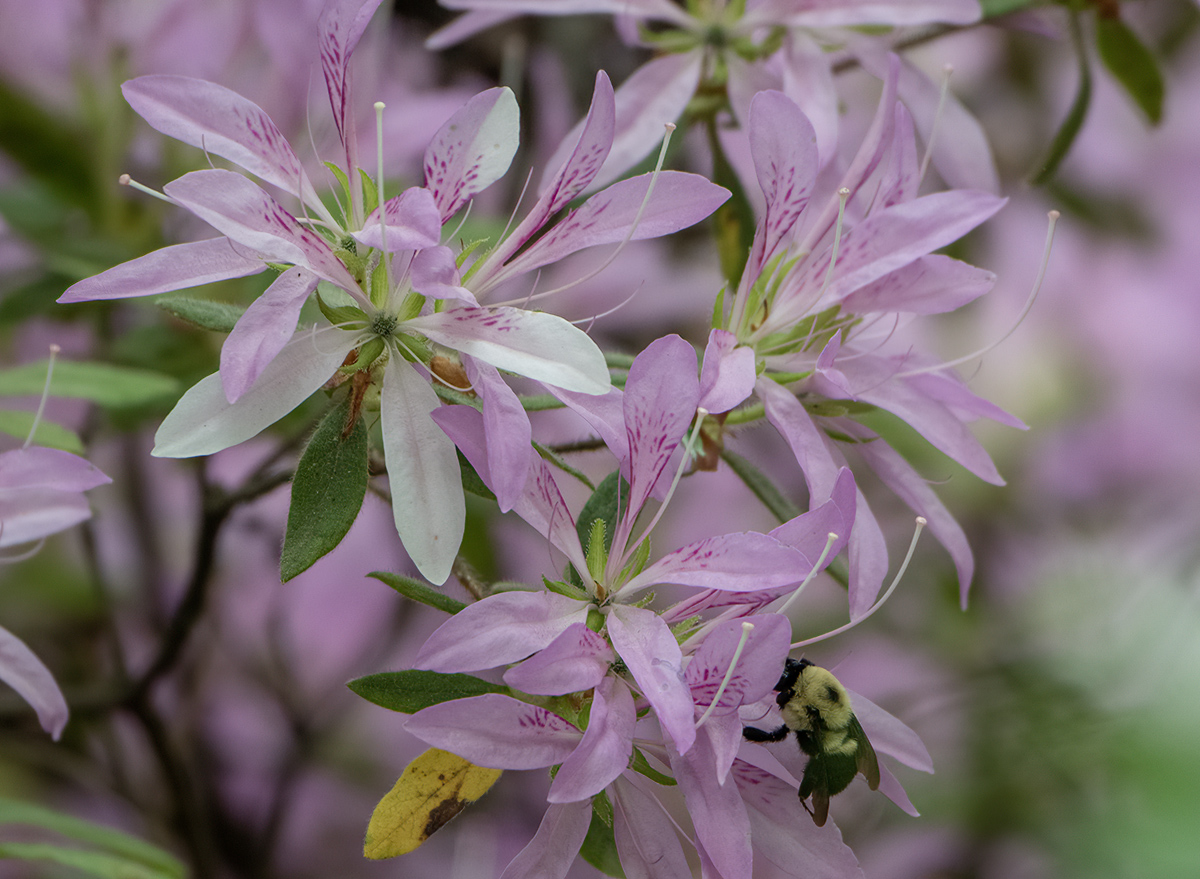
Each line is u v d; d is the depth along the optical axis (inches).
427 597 15.7
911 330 22.0
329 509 15.7
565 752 15.4
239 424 15.6
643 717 15.9
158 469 24.4
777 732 16.5
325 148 20.1
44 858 17.9
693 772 15.5
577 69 22.4
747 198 18.9
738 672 15.3
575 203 18.1
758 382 16.8
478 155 16.0
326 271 15.7
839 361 17.0
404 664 25.1
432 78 22.4
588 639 15.5
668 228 16.1
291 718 23.4
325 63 16.1
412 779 15.6
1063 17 20.4
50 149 20.9
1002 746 23.7
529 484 16.0
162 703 25.1
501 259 16.2
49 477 17.0
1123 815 16.3
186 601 19.4
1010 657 24.8
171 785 21.3
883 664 25.6
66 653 25.0
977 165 19.2
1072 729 23.0
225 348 15.2
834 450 17.2
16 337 21.9
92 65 21.0
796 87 18.3
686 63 18.7
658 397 15.7
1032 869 22.7
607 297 23.3
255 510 22.6
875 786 16.4
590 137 15.9
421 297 15.9
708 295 23.5
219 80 20.9
